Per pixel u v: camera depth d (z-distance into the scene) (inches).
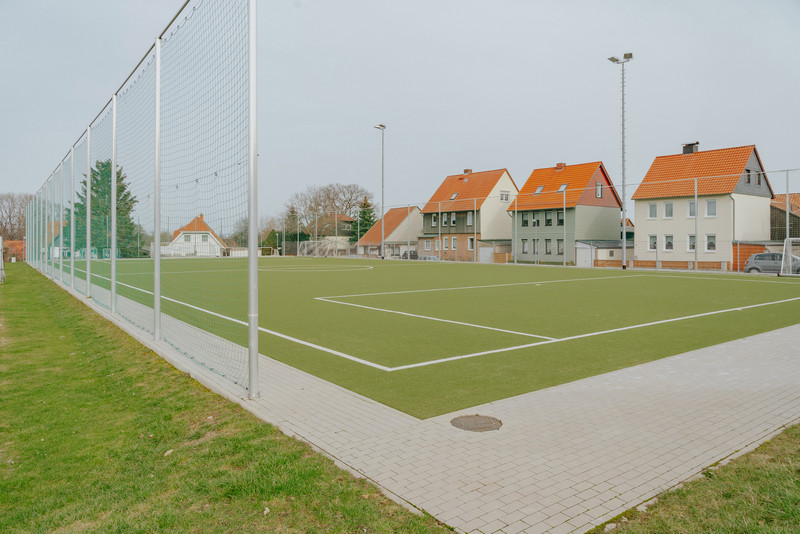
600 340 353.1
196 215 293.9
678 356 298.5
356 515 126.8
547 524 122.3
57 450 189.8
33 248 1347.2
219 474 153.2
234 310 503.8
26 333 419.2
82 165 603.2
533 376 258.4
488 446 167.9
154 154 340.8
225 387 234.4
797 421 189.3
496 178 2138.3
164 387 254.4
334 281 892.0
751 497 133.5
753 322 430.0
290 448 166.6
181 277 801.6
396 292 696.4
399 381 249.8
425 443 170.4
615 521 123.7
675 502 132.0
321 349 325.4
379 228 2605.8
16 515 144.8
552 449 165.3
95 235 569.0
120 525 128.8
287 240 2514.8
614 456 159.9
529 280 916.0
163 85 333.7
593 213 1877.5
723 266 1418.6
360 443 170.6
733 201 1466.5
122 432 205.0
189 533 123.9
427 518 125.0
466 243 2154.3
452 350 321.7
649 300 596.1
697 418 193.6
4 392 260.4
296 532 122.2
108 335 385.1
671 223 1599.4
